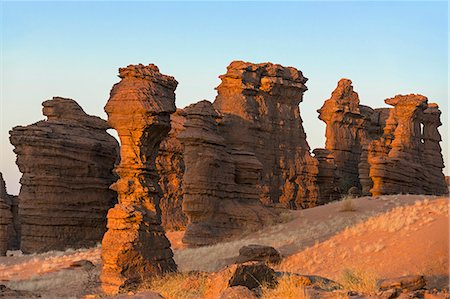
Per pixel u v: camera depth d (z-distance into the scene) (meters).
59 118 49.09
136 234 24.39
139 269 24.22
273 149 54.34
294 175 55.12
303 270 26.56
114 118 25.80
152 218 25.31
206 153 40.97
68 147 46.47
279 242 33.16
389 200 42.97
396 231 29.16
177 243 41.59
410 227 29.09
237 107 52.53
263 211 41.72
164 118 26.36
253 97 54.00
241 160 43.28
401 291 16.30
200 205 40.59
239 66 53.44
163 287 19.70
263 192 51.75
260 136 53.25
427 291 16.05
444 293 15.98
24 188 46.16
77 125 48.84
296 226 39.19
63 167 46.28
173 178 56.78
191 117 41.84
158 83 26.66
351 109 68.44
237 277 16.73
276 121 55.28
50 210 45.59
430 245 25.05
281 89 56.09
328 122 67.38
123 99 25.70
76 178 46.78
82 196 46.84
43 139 45.81
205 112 42.03
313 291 15.69
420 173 56.28
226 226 40.94
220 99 53.41
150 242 24.97
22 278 31.22
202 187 40.69
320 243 30.75
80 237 46.56
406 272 22.69
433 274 21.92
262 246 29.09
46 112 49.22
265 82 54.44
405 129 57.44
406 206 36.16
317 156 59.25
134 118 25.44
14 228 59.62
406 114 57.59
